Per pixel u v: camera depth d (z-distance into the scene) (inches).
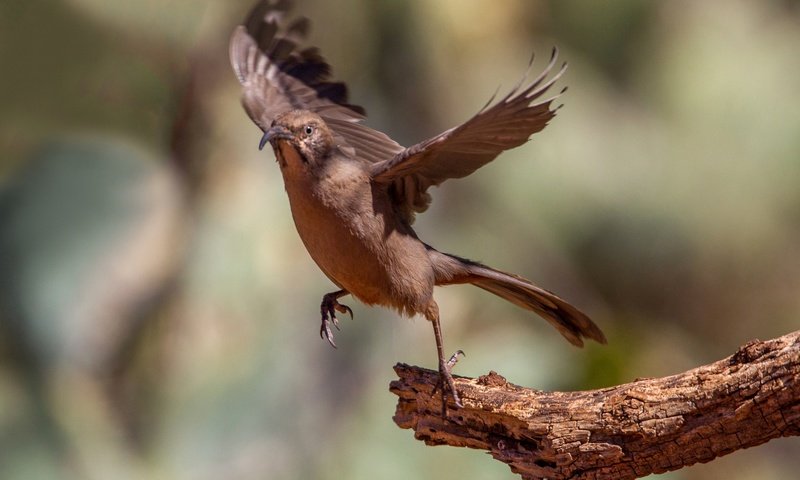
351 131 407.2
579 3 617.3
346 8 578.9
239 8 585.3
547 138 616.4
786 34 645.9
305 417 508.1
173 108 581.9
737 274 647.1
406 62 586.6
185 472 507.5
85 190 547.2
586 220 620.4
